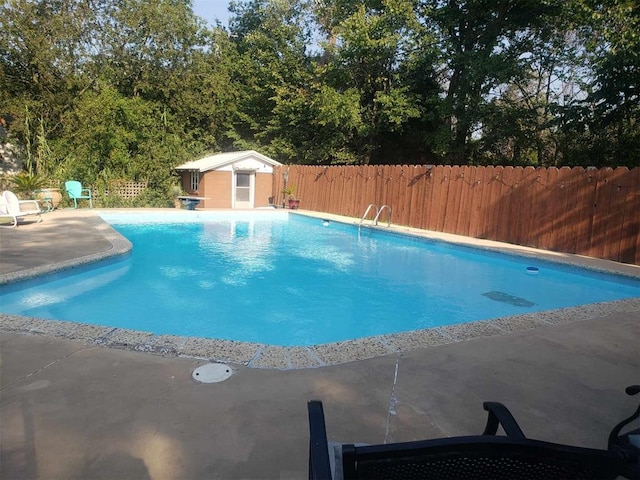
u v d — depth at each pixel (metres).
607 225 8.63
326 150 22.02
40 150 16.58
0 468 2.10
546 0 15.42
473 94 17.64
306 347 3.70
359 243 11.89
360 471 1.37
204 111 22.50
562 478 1.39
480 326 4.38
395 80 19.59
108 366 3.22
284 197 18.89
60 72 17.48
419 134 20.72
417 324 5.95
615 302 5.37
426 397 2.90
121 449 2.27
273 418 2.59
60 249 8.12
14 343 3.62
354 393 2.92
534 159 19.75
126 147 18.62
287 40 23.81
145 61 21.44
